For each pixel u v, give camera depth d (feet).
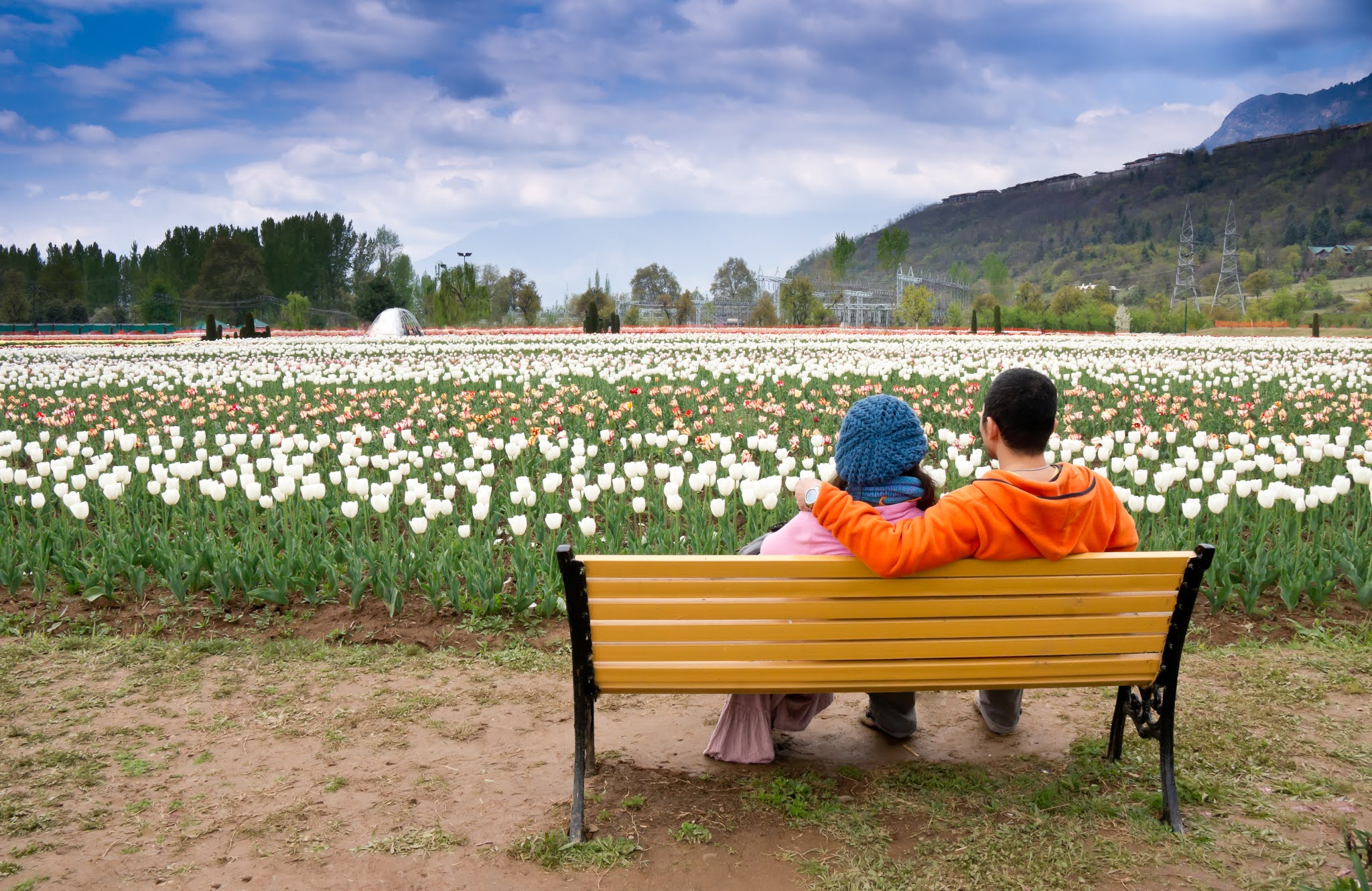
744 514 24.06
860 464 10.44
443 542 18.97
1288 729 12.56
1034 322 256.73
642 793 11.06
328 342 108.88
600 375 51.03
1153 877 9.39
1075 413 37.58
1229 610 17.15
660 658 9.94
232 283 427.74
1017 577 9.83
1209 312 340.59
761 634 9.82
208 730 12.94
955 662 10.13
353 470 22.31
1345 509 21.85
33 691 14.25
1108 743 12.28
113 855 9.93
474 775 11.62
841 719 13.38
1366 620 16.48
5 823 10.55
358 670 15.05
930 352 74.54
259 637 16.46
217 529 22.09
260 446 28.25
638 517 24.29
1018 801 10.83
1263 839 10.03
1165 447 32.07
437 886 9.33
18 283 425.28
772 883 9.32
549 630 16.56
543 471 28.35
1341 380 49.14
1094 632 10.17
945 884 9.27
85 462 31.32
